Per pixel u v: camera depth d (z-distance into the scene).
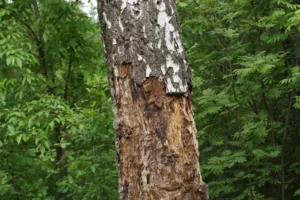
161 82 2.40
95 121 5.02
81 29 6.23
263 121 5.72
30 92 6.45
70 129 5.12
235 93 5.80
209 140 6.09
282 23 5.09
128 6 2.43
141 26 2.41
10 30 5.79
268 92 5.62
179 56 2.46
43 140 5.10
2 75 5.91
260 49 5.86
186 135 2.43
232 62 6.58
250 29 6.02
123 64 2.43
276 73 5.60
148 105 2.39
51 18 6.28
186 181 2.40
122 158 2.44
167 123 2.39
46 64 6.83
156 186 2.36
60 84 6.93
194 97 6.41
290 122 6.35
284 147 5.98
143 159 2.38
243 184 6.43
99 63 6.34
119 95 2.45
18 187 5.95
